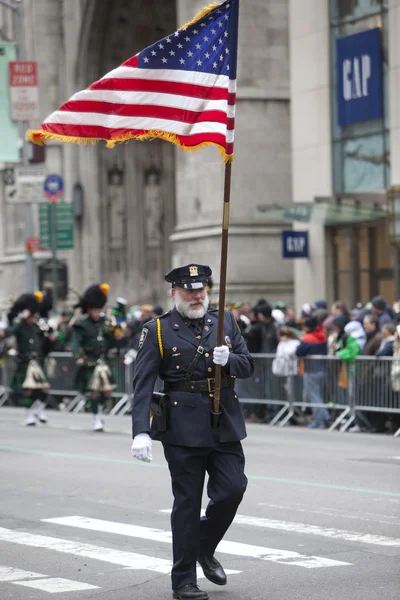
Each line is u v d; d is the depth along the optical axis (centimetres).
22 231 9625
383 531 2050
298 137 6038
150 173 8962
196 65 1783
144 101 1789
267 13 6719
